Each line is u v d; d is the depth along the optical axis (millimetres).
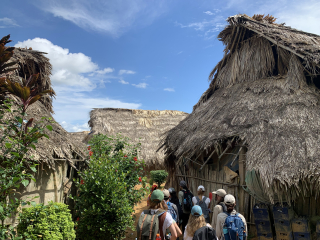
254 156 5574
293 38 8422
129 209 5656
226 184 6953
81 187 5730
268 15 10836
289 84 7609
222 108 8336
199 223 3342
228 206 3881
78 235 5566
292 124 6133
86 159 7176
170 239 3250
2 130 4777
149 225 3225
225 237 3635
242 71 9523
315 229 5293
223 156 7336
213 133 6941
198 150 7285
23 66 7703
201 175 8125
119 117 20672
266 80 8539
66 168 6703
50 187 5906
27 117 5816
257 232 5629
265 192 5145
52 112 8844
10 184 3496
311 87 7512
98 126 18922
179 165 9352
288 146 5453
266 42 9125
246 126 6582
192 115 9484
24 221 4402
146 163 16062
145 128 19766
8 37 4004
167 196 4965
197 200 5512
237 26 9727
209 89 10938
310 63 7523
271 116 6648
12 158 3787
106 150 7309
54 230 4441
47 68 8438
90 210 5281
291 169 4961
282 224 5258
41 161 5328
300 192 5180
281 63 8695
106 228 5359
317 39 9242
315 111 6402
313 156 5094
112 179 5602
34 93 4312
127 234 7363
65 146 6184
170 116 22078
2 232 3633
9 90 4020
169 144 8602
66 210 4973
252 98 7887
